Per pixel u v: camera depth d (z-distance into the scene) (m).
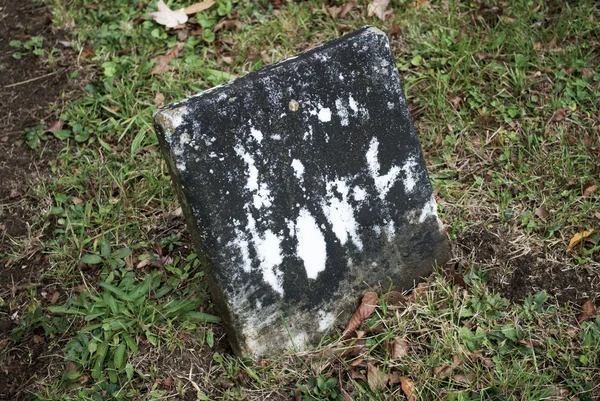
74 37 1.78
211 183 1.13
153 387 1.23
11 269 1.42
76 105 1.64
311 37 1.74
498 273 1.33
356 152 1.21
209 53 1.73
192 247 1.41
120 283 1.33
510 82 1.61
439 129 1.55
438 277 1.31
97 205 1.49
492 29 1.69
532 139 1.52
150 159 1.53
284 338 1.24
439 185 1.46
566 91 1.58
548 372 1.22
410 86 1.63
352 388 1.21
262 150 1.15
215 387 1.23
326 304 1.25
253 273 1.19
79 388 1.23
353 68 1.18
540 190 1.44
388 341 1.24
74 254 1.41
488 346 1.24
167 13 1.76
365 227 1.25
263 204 1.17
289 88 1.15
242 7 1.80
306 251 1.21
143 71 1.67
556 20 1.71
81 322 1.32
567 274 1.33
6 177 1.56
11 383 1.26
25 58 1.76
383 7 1.76
